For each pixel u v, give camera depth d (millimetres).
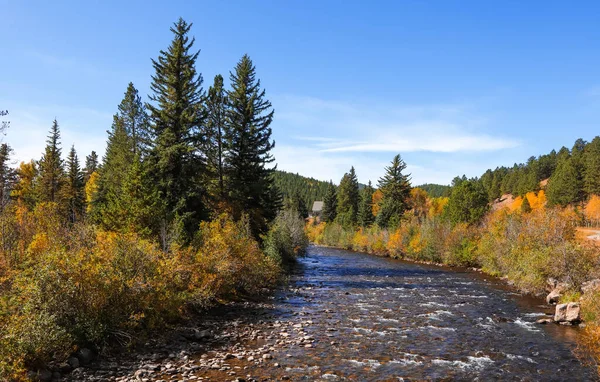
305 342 14203
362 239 76188
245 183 38656
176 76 31297
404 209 86750
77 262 12203
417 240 57281
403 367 11875
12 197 50562
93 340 11750
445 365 12133
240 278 24109
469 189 62375
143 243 16656
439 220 59938
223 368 11250
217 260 21391
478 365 12180
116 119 48406
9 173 51000
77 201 59406
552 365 12250
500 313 20000
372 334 15641
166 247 21156
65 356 10742
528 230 31594
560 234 28297
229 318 17703
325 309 20594
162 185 28469
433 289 28453
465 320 18359
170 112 30188
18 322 10078
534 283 24578
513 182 146875
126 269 13992
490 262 38156
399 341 14695
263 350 13109
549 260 23172
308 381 10523
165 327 14781
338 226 96375
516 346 14242
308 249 77625
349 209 102062
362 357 12719
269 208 43250
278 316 18531
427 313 19875
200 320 17016
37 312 10781
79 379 9969
